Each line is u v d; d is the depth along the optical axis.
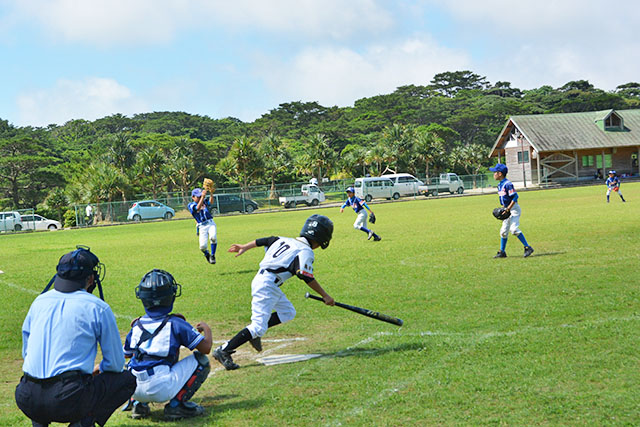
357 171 84.31
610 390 4.26
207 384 5.02
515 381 4.57
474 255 12.07
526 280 8.91
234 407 4.39
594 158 58.34
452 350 5.51
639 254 10.77
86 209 43.75
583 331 5.84
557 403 4.09
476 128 130.25
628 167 58.69
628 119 59.66
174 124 166.75
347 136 132.62
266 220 32.06
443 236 16.33
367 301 8.15
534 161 57.41
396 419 3.99
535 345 5.47
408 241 15.62
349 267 11.50
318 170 76.31
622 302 7.03
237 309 8.28
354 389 4.62
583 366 4.80
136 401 4.26
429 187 53.53
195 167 74.75
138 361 4.16
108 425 4.15
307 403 4.38
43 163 78.25
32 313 3.56
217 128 173.88
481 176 60.47
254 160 68.12
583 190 42.56
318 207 48.41
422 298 8.12
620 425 3.69
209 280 11.03
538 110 130.88
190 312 8.16
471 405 4.15
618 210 21.78
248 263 13.41
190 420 4.19
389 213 30.06
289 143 128.75
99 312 3.58
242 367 5.49
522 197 37.25
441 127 114.38
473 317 6.81
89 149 126.19
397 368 5.07
